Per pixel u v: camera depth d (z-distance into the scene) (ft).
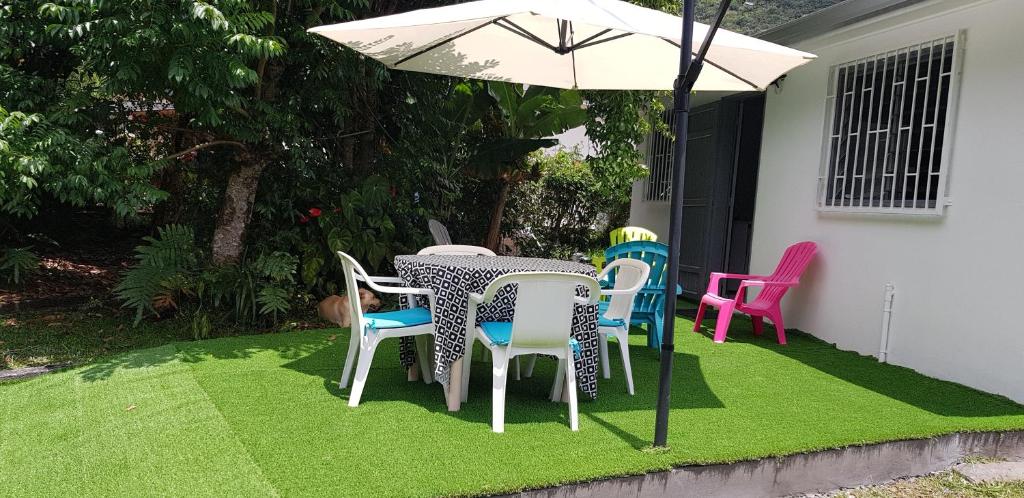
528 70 16.40
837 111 17.12
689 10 8.76
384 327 11.16
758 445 9.58
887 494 9.71
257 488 7.94
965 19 13.56
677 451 9.27
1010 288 12.48
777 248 19.49
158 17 13.00
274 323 17.35
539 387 12.75
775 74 13.11
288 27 17.48
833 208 16.96
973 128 13.35
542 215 33.71
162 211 24.36
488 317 11.51
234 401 11.16
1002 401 12.26
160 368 13.14
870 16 14.96
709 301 17.89
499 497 7.91
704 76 14.64
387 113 22.88
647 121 22.52
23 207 14.42
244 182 18.07
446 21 10.91
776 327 17.02
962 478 10.19
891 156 15.30
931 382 13.55
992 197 12.87
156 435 9.61
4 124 12.39
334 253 19.65
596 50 14.99
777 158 19.61
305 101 19.30
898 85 15.20
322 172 20.76
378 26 11.84
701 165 23.39
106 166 14.69
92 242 26.61
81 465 8.61
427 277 11.40
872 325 15.79
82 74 15.96
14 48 14.92
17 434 9.66
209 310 17.46
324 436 9.62
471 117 25.07
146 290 16.57
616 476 8.44
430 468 8.52
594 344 11.72
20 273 20.31
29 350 14.49
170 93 16.43
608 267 14.30
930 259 14.24
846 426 10.59
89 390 11.69
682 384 13.14
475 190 27.81
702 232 23.11
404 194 21.99
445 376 11.00
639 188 27.61
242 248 18.40
